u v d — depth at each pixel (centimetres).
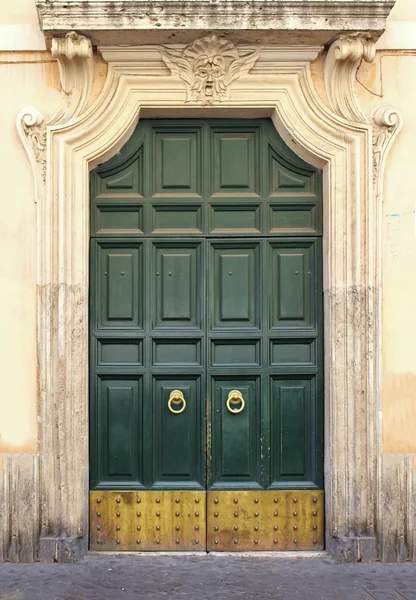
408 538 471
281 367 492
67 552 464
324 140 477
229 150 495
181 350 494
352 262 473
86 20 444
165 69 473
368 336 469
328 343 480
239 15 446
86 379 474
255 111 486
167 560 471
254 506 489
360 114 475
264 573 450
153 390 492
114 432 490
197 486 489
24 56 476
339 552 469
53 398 466
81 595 418
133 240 493
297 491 489
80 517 469
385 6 446
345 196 474
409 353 475
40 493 468
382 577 444
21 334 470
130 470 489
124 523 486
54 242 468
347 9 446
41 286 468
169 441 491
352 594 421
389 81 482
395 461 473
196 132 495
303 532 489
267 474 490
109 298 492
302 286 495
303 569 456
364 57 466
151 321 493
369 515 470
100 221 493
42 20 445
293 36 458
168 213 495
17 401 468
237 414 493
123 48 467
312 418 493
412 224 478
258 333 493
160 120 495
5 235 471
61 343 463
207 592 422
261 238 495
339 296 473
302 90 477
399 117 476
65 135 468
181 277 495
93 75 473
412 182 480
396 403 474
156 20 445
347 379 471
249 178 495
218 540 487
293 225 494
